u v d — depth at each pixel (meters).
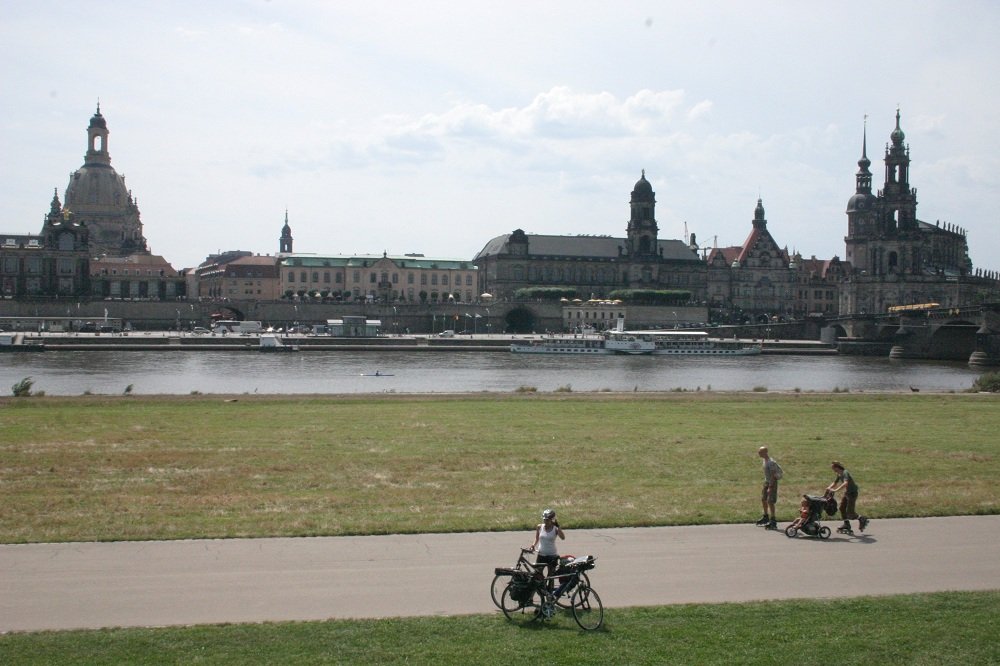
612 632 27.06
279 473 49.31
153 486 45.56
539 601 29.03
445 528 37.31
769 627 27.56
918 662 25.66
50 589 29.84
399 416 75.94
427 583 30.92
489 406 84.94
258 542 35.34
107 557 33.19
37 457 53.38
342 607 28.66
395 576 31.56
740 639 26.72
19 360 174.25
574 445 59.84
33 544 34.66
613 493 44.78
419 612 28.41
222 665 24.59
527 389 110.44
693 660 25.45
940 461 54.53
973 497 44.09
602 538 36.62
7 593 29.44
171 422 70.75
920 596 30.23
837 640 26.72
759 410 83.56
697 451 57.81
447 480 47.81
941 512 41.19
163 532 36.34
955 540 36.94
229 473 49.16
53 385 128.38
